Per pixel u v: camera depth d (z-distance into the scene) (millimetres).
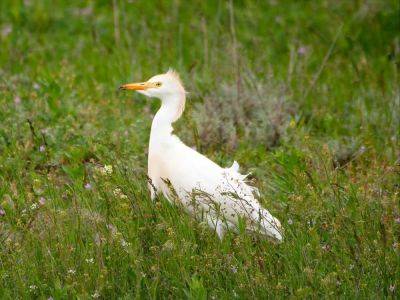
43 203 10578
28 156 12562
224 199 10305
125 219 9766
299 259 9359
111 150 12664
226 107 14477
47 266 9234
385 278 9250
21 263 9328
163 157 10891
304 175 10898
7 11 20359
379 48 18828
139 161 12688
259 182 11766
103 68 17031
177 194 10742
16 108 13836
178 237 9594
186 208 10625
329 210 10578
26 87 15484
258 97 14664
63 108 14008
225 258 9336
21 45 18406
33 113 13703
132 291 9047
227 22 19828
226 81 15336
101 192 10359
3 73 16312
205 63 16469
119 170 11008
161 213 10258
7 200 10961
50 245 9586
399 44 18641
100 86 15656
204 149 13453
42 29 19703
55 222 9703
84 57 17984
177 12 20094
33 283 9164
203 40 18531
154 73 16547
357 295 8836
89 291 8961
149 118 14258
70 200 10945
